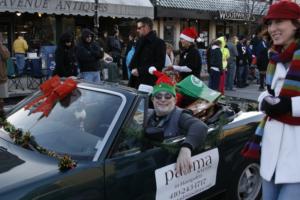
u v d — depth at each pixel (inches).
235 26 991.6
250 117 175.3
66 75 343.6
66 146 128.9
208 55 488.4
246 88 613.3
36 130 138.4
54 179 110.2
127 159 126.1
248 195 175.0
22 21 676.7
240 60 604.4
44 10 568.1
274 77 104.3
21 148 129.8
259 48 581.0
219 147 157.2
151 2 752.3
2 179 108.9
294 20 101.3
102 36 755.4
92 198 115.7
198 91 182.1
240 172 167.2
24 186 106.0
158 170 133.0
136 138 130.5
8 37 666.8
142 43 251.0
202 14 844.6
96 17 558.9
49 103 146.2
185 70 288.5
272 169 103.9
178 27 865.5
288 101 98.9
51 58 507.5
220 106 182.2
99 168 119.2
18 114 151.4
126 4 663.1
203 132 142.4
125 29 772.0
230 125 165.3
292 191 102.7
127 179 124.4
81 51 343.9
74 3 594.6
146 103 137.9
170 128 147.9
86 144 127.7
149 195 131.3
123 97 136.2
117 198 122.3
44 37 700.7
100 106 137.0
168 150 136.3
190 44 297.7
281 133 102.6
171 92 147.6
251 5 934.4
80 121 136.0
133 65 256.2
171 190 138.3
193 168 145.4
